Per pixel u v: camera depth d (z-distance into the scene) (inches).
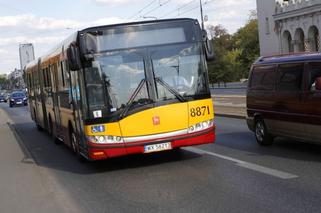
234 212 282.0
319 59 433.1
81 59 412.8
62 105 561.6
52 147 667.4
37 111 885.2
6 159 578.6
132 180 396.2
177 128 420.8
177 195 332.8
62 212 314.3
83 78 412.8
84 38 412.2
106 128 411.2
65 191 377.7
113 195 350.9
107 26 415.2
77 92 445.4
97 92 412.2
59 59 547.8
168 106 418.9
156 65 420.5
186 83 425.7
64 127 568.7
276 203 293.7
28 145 714.2
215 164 430.6
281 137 519.2
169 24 426.0
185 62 426.9
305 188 324.8
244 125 732.0
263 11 2775.6
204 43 432.8
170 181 378.3
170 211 295.3
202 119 428.8
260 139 519.5
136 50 418.6
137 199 332.2
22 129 1029.8
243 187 339.6
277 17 2615.7
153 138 415.8
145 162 470.0
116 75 414.3
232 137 601.3
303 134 450.0
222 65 3250.5
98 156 412.5
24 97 2596.0
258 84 519.8
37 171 474.3
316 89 427.5
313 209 277.1
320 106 422.0
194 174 395.9
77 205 330.3
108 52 414.9
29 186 406.0
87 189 378.9
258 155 459.5
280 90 478.6
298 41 2486.5
